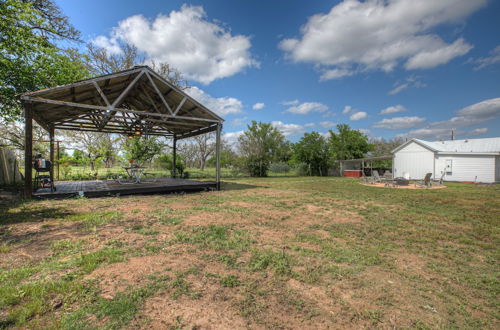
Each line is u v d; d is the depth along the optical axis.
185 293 2.21
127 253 3.08
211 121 10.28
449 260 3.30
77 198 7.32
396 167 21.72
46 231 3.92
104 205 6.31
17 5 8.06
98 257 2.87
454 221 5.56
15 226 4.19
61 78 10.27
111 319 1.81
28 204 6.23
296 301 2.16
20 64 9.18
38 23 9.06
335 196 9.62
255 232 4.25
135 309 1.94
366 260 3.17
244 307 2.04
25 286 2.16
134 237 3.72
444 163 19.08
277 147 30.36
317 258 3.17
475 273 2.93
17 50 8.69
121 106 12.40
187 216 5.25
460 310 2.14
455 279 2.74
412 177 20.72
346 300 2.23
